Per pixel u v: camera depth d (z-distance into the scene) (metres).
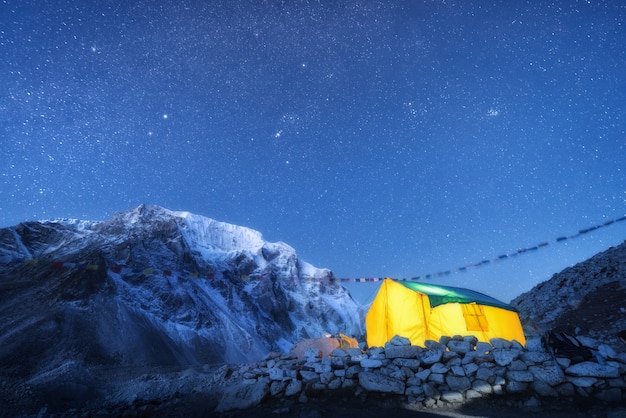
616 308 14.73
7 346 46.59
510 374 8.13
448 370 8.42
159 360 58.59
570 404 7.48
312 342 12.71
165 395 9.98
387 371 8.61
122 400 10.70
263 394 8.48
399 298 13.62
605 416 6.87
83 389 20.45
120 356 53.19
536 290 22.75
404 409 7.71
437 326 12.82
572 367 7.91
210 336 85.94
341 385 8.62
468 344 9.09
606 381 7.67
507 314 13.00
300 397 8.42
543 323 16.70
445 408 7.77
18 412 15.38
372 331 14.72
